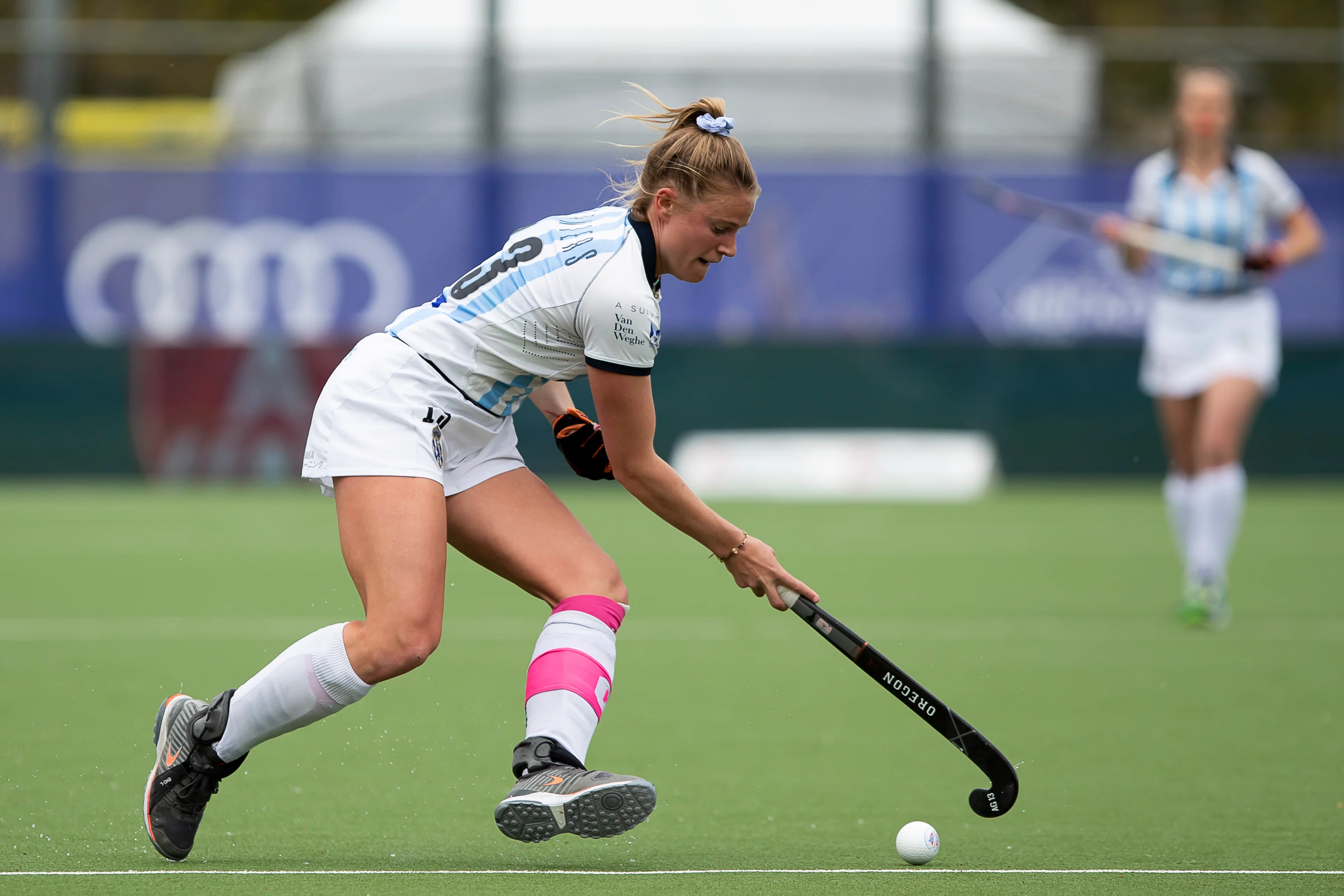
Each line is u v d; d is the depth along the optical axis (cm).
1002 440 4794
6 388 4625
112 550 3269
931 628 2353
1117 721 1680
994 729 1638
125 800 1281
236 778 1381
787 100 5206
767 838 1188
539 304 1067
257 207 4928
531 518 1140
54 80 5203
